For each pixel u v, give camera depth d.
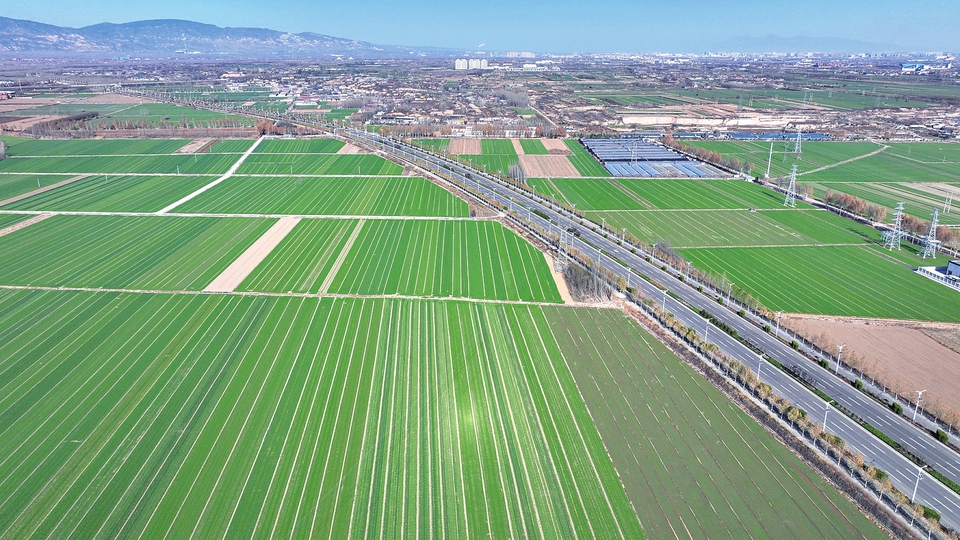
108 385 97.81
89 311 124.31
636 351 109.25
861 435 86.12
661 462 81.25
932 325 118.88
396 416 90.06
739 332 116.12
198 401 93.50
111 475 78.12
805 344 111.56
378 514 72.31
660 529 70.50
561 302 128.50
